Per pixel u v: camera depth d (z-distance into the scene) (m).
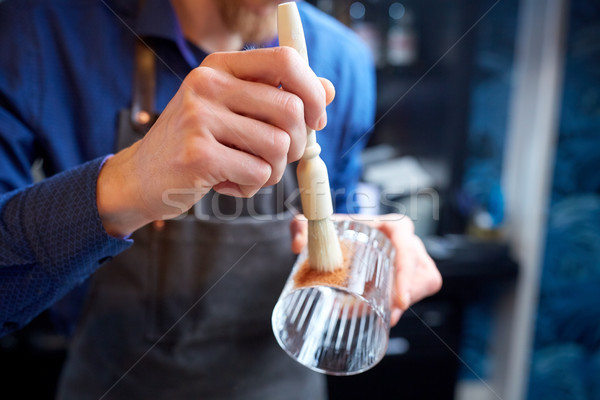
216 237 0.74
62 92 0.77
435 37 1.50
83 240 0.51
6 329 0.59
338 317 0.60
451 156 1.50
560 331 1.61
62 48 0.76
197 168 0.41
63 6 0.76
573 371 1.65
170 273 0.75
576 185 1.49
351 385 1.50
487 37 1.53
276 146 0.41
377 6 1.52
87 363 0.80
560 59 1.41
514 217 1.58
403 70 1.56
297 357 0.55
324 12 1.39
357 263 0.51
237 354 0.79
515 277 1.53
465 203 1.59
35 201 0.50
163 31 0.72
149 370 0.78
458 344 1.54
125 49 0.77
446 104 1.48
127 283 0.76
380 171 1.56
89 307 0.78
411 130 1.62
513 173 1.59
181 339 0.78
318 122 0.43
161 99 0.76
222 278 0.76
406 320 1.50
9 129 0.74
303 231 0.64
